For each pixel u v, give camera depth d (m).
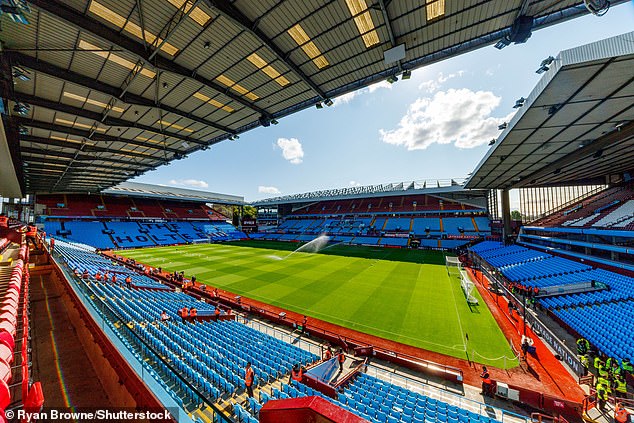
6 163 16.31
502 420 7.32
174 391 6.59
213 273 24.78
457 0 7.24
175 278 21.11
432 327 13.01
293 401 1.42
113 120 13.91
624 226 17.39
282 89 11.95
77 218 46.53
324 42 8.95
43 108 12.19
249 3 7.37
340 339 11.50
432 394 8.43
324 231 57.00
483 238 40.25
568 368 9.61
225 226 66.31
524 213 41.50
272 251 40.12
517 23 7.73
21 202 44.72
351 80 11.20
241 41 8.91
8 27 7.78
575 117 10.83
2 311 5.31
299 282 21.45
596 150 14.99
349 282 21.34
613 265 16.47
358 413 6.60
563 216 27.30
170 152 20.25
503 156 17.38
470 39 8.79
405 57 9.66
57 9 7.00
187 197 60.53
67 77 9.98
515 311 14.88
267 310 15.47
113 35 8.06
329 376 8.93
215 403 6.71
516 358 10.29
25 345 4.86
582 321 11.98
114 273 19.08
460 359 10.30
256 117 14.73
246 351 9.60
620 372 8.33
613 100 9.29
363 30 8.43
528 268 21.20
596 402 7.57
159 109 12.75
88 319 6.45
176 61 9.79
